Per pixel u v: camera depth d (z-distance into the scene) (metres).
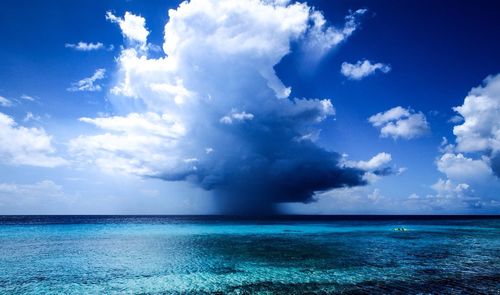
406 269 20.41
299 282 17.47
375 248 29.56
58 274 19.80
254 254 26.17
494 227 59.91
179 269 20.83
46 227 54.62
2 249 29.27
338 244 32.66
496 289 16.11
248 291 15.98
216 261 23.30
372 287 16.45
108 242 34.28
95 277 19.05
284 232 47.00
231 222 78.50
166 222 77.62
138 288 16.83
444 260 23.39
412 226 62.75
